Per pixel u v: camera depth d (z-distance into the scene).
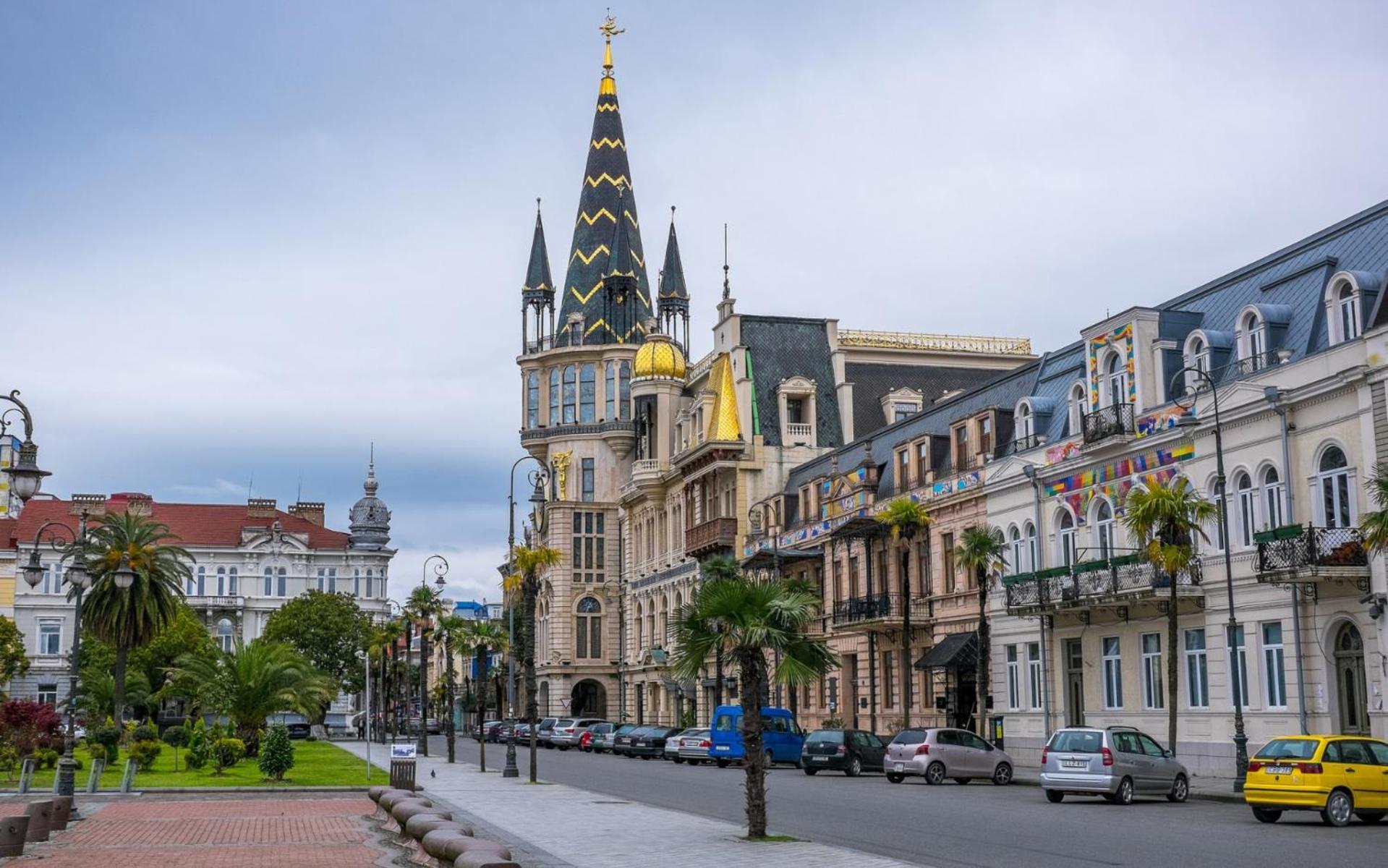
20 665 95.44
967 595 54.84
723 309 83.25
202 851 24.34
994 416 54.47
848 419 80.31
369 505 144.50
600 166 115.06
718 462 78.94
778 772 53.19
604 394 110.81
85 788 41.03
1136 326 44.94
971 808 32.06
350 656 112.00
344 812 33.50
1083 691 47.66
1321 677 36.94
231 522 138.88
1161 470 43.59
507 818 30.22
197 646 102.56
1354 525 35.81
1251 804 27.80
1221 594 40.81
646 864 21.23
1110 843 23.70
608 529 109.56
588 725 83.44
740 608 25.19
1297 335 39.19
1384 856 21.41
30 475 32.56
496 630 109.25
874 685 61.38
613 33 118.06
